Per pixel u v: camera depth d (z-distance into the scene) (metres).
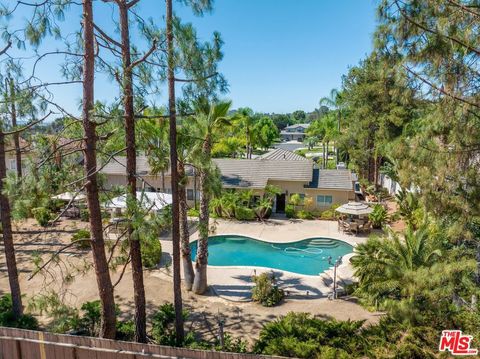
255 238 23.95
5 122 10.11
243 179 30.36
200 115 10.35
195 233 25.39
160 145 11.62
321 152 79.94
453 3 7.68
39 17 8.30
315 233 25.00
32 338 7.02
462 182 8.38
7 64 8.62
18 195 8.24
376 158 36.97
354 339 9.90
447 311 9.99
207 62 8.92
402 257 12.56
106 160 9.91
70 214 26.69
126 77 8.36
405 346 9.03
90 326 10.98
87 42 8.57
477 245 10.44
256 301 14.48
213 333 11.92
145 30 8.68
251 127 52.97
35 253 9.14
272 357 6.17
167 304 12.84
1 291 14.91
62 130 9.34
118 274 17.03
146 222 8.48
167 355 6.35
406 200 23.97
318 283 16.31
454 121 8.26
